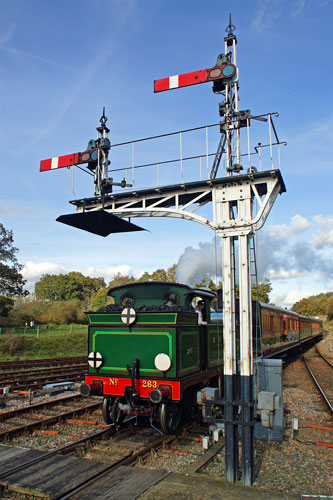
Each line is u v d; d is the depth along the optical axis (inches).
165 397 247.0
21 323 1374.3
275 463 219.5
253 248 223.9
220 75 222.5
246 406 193.9
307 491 183.3
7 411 355.9
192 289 297.6
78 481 188.5
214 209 217.9
